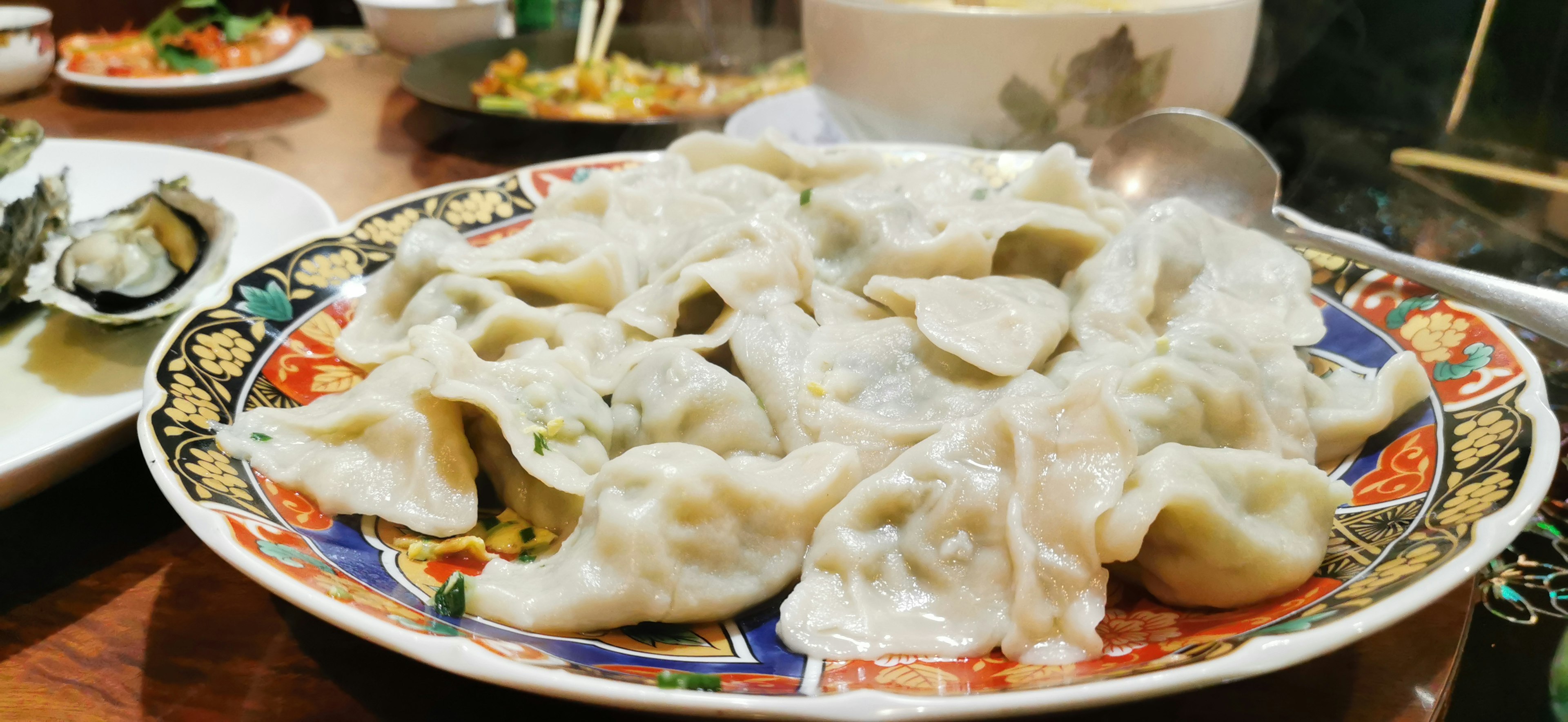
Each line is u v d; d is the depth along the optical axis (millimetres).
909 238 364
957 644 258
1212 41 451
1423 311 344
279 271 368
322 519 293
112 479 330
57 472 297
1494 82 467
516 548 302
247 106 696
